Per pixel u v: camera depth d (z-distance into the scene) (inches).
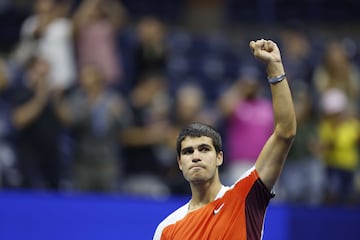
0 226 805.9
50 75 947.3
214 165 501.0
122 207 821.9
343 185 981.8
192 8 1588.3
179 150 506.0
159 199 826.8
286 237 829.2
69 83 1019.3
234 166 992.9
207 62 1391.5
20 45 1172.5
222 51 1425.9
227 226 490.3
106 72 1072.2
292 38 1291.8
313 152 971.9
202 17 1583.4
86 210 818.2
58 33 1026.7
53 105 917.2
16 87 927.7
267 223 828.0
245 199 495.2
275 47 495.5
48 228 810.8
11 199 810.2
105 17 1185.4
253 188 495.8
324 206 856.9
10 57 1224.2
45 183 908.0
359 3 1612.9
